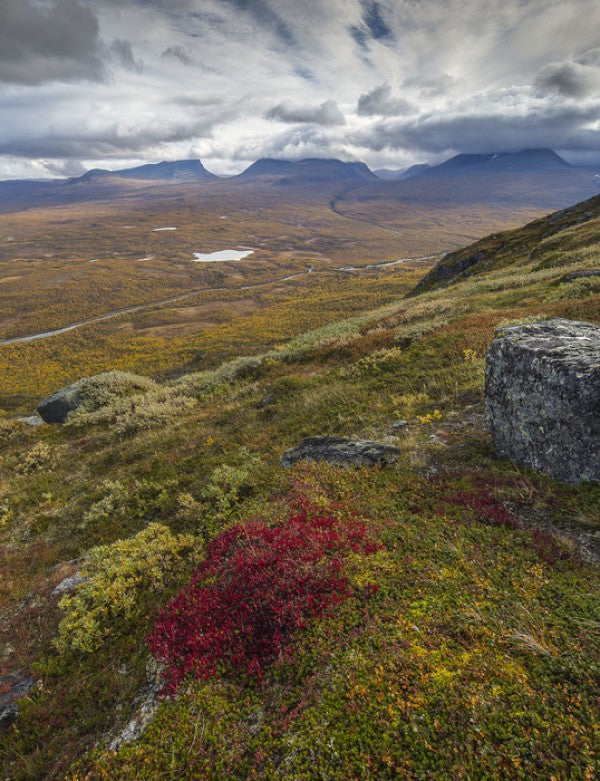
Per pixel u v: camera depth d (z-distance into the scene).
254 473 10.75
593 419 6.52
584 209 57.34
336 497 8.35
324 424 13.47
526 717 3.72
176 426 18.61
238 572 6.47
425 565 5.88
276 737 4.14
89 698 5.69
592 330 8.43
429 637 4.69
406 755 3.60
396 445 10.23
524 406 7.84
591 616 4.66
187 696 4.91
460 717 3.79
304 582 5.80
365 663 4.52
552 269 32.91
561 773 3.29
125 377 29.84
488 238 68.88
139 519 11.25
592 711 3.70
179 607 6.37
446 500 7.46
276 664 4.86
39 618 7.93
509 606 5.00
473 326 18.62
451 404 12.02
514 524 6.48
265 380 21.89
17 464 19.66
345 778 3.58
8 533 13.00
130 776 4.21
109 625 7.12
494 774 3.36
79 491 15.00
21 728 5.46
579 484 6.85
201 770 4.09
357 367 18.12
